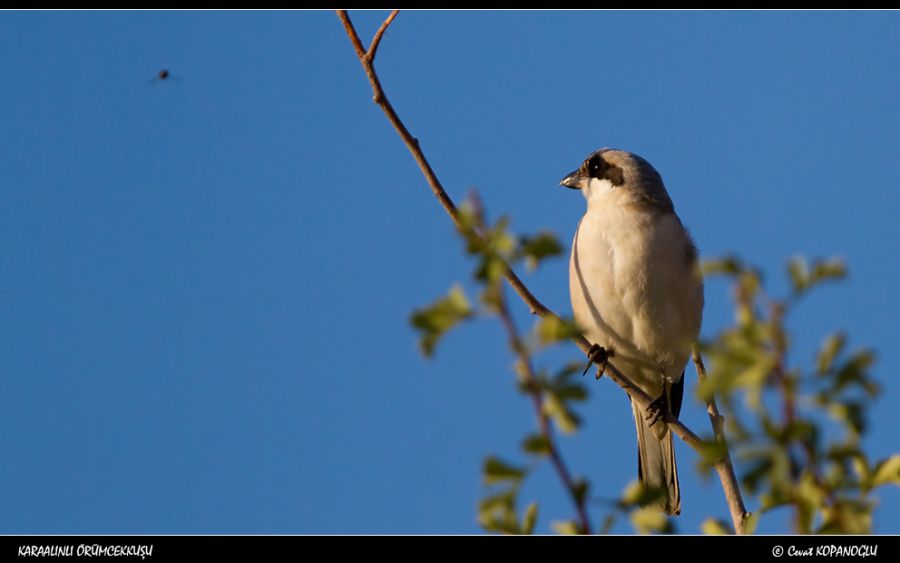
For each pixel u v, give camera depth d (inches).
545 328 191.9
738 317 174.6
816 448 177.0
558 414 188.1
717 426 327.0
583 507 193.9
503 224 195.3
